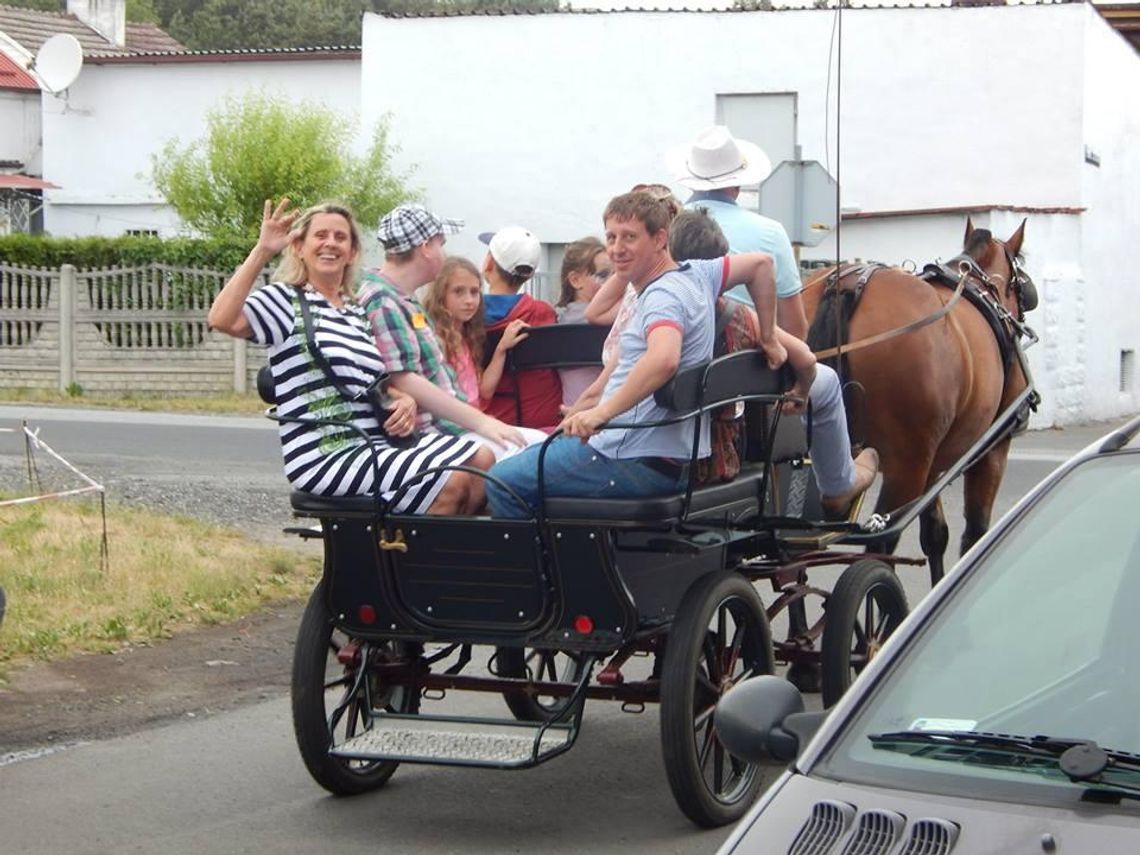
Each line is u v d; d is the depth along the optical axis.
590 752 7.71
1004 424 9.47
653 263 6.36
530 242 8.20
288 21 72.00
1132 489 4.13
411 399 6.66
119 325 25.52
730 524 6.68
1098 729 3.64
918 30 26.92
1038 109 26.58
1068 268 26.12
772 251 8.15
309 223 6.67
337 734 7.18
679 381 6.02
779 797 3.60
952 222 24.98
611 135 28.38
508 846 6.37
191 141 32.31
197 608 10.38
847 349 9.01
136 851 6.33
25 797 7.00
